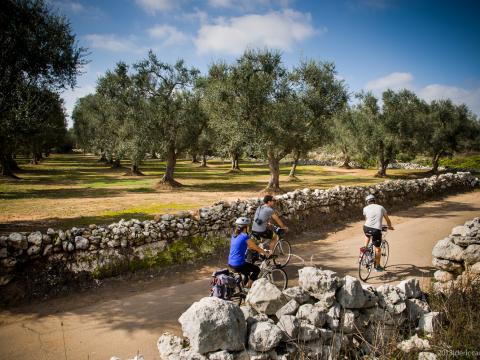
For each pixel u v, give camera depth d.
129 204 20.14
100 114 44.66
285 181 36.53
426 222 15.38
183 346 4.27
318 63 24.14
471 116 50.28
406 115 40.78
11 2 12.24
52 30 13.51
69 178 36.62
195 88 27.70
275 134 22.55
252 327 4.32
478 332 4.88
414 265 9.63
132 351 5.64
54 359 5.45
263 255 7.27
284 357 4.25
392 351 4.79
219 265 10.18
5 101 12.04
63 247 8.50
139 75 27.39
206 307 4.09
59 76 14.25
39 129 13.73
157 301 7.63
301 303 5.00
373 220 8.67
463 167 53.31
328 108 23.91
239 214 12.47
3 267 7.64
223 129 23.34
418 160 65.56
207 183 33.81
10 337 6.14
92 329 6.40
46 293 7.79
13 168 42.12
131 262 9.23
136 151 27.33
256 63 23.27
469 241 7.55
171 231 10.48
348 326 4.92
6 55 11.99
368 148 42.06
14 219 15.23
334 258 10.45
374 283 8.34
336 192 16.12
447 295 6.12
